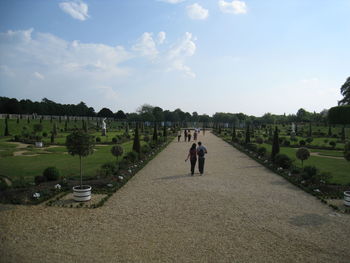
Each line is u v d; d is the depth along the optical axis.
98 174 13.62
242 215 8.43
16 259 5.56
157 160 20.25
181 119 128.88
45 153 23.16
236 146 31.03
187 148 29.67
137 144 20.09
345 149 10.76
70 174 14.26
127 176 13.67
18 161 18.91
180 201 9.83
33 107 90.25
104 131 46.16
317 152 27.55
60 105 102.75
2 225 7.37
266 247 6.29
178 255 5.82
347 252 6.12
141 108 111.06
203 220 7.94
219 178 13.98
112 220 7.84
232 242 6.51
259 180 13.60
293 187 12.20
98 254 5.82
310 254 6.00
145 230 7.14
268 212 8.76
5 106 80.38
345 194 9.55
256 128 83.06
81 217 8.05
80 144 9.96
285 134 56.56
